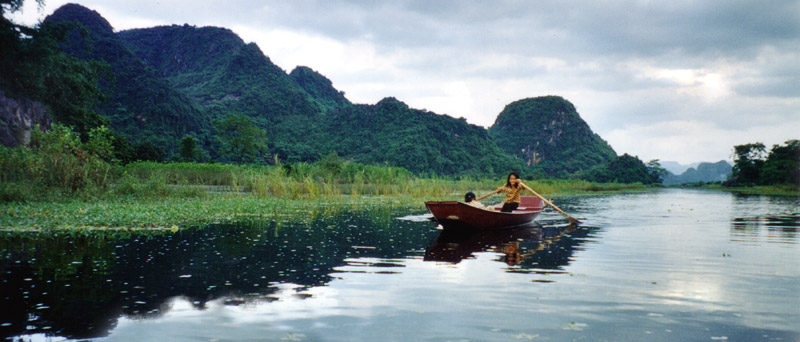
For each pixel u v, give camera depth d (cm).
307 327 326
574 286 447
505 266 544
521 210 1094
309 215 1164
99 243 682
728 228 975
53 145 1370
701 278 482
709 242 754
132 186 1462
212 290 423
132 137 11981
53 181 1305
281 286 440
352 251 642
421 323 336
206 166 3188
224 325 330
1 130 3078
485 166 15488
